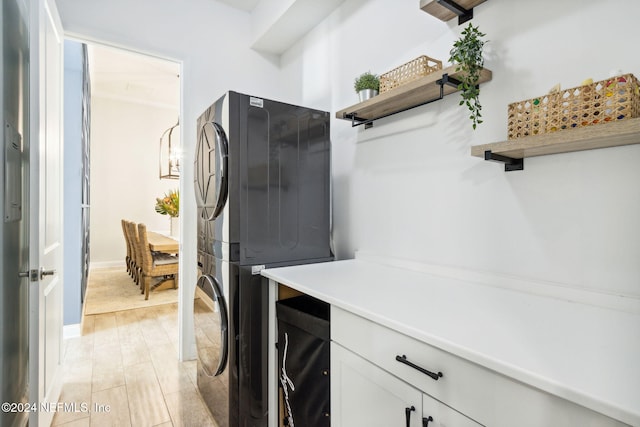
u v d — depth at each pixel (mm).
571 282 1151
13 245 1336
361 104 1728
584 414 592
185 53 2508
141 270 4410
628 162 1031
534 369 656
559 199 1185
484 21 1413
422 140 1683
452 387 798
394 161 1836
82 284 3266
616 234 1055
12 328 1322
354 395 1094
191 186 2504
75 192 2947
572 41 1152
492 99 1381
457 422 786
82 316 3143
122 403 1911
